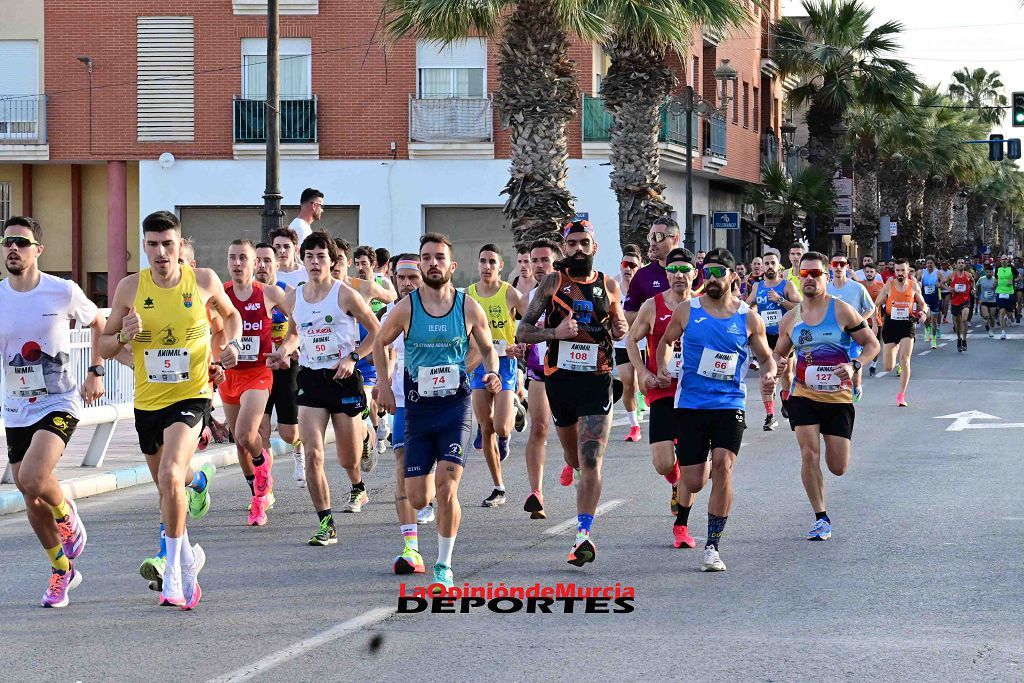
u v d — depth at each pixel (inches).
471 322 623.8
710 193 3287.4
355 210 2536.9
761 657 483.2
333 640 513.3
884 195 5014.8
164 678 461.4
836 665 471.5
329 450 1184.8
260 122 2504.9
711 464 671.8
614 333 673.6
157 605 579.2
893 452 1099.9
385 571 648.4
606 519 792.9
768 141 3619.6
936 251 6072.8
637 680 453.7
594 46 2596.0
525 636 518.9
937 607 562.9
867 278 2128.4
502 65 1867.6
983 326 3403.1
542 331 661.3
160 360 586.9
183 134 2509.8
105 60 2507.4
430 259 613.0
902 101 3452.3
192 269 600.7
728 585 609.6
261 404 782.5
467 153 2509.8
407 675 462.9
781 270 1318.9
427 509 803.4
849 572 636.7
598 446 656.4
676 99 2388.0
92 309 603.5
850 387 729.0
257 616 555.2
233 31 2492.6
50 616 560.4
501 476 918.4
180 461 577.6
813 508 734.5
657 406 695.7
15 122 2517.2
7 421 591.8
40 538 582.2
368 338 729.0
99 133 2517.2
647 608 565.0
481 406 842.8
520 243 1855.3
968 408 1459.2
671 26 1914.4
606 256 2559.1
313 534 755.4
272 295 790.5
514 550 697.0
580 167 2561.5
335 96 2517.2
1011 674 459.8
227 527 781.9
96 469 997.8
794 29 3521.2
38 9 2502.5
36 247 587.2
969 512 807.7
